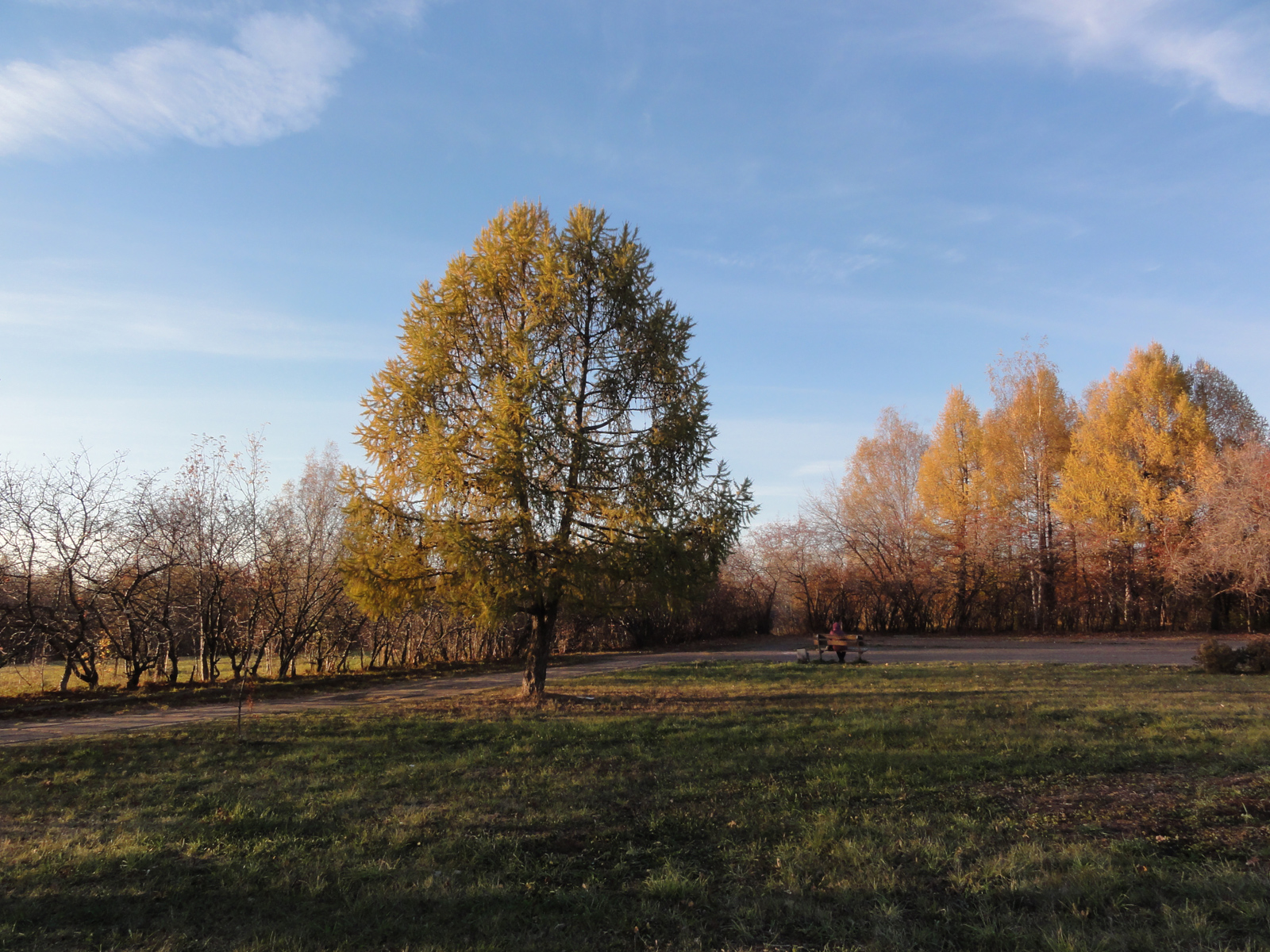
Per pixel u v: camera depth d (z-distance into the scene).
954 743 8.60
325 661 20.89
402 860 5.12
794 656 26.31
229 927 4.16
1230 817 5.51
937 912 4.18
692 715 11.12
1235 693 12.99
